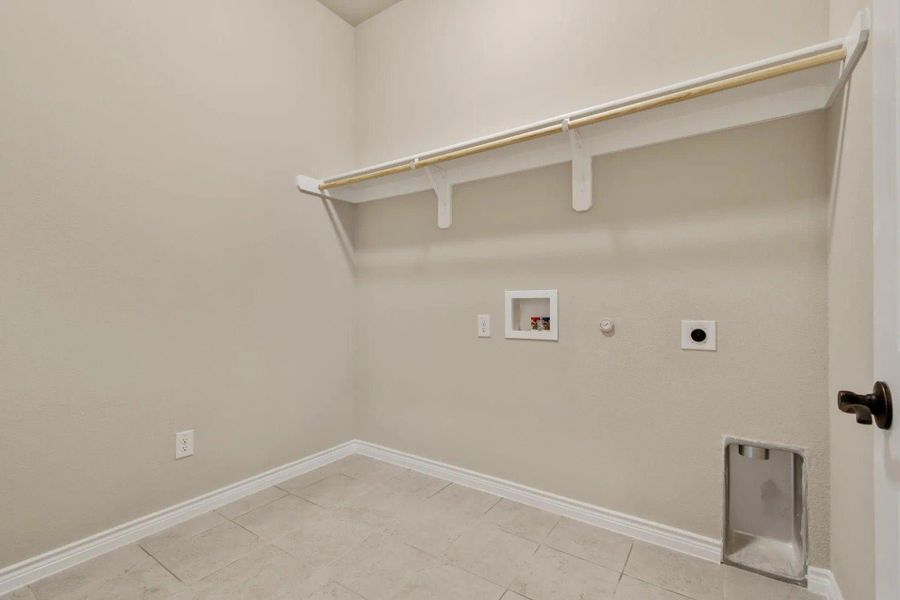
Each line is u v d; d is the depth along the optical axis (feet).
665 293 5.72
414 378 8.27
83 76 5.47
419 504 6.89
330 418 8.66
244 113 7.25
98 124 5.59
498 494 7.18
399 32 8.50
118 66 5.78
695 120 5.42
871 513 3.47
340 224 8.87
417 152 8.20
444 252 7.84
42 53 5.14
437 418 7.97
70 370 5.37
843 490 4.26
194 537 5.95
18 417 4.99
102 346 5.64
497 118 7.22
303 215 8.17
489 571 5.21
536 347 6.81
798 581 4.87
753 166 5.17
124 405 5.84
